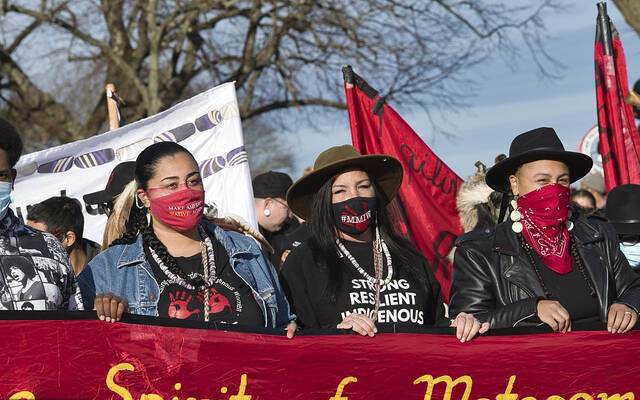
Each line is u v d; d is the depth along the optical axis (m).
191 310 3.70
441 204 5.91
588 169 4.12
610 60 6.27
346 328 3.64
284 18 22.53
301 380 3.61
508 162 4.04
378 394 3.68
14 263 3.28
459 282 4.04
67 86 22.98
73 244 5.08
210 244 3.85
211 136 5.79
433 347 3.70
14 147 3.28
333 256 4.19
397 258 4.28
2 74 22.44
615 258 4.07
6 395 3.25
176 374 3.45
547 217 3.93
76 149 5.77
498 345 3.73
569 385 3.74
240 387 3.54
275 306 3.91
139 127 5.80
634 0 9.71
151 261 3.77
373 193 4.29
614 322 3.71
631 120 6.30
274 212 7.21
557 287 3.93
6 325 3.23
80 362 3.32
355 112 5.85
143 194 3.79
